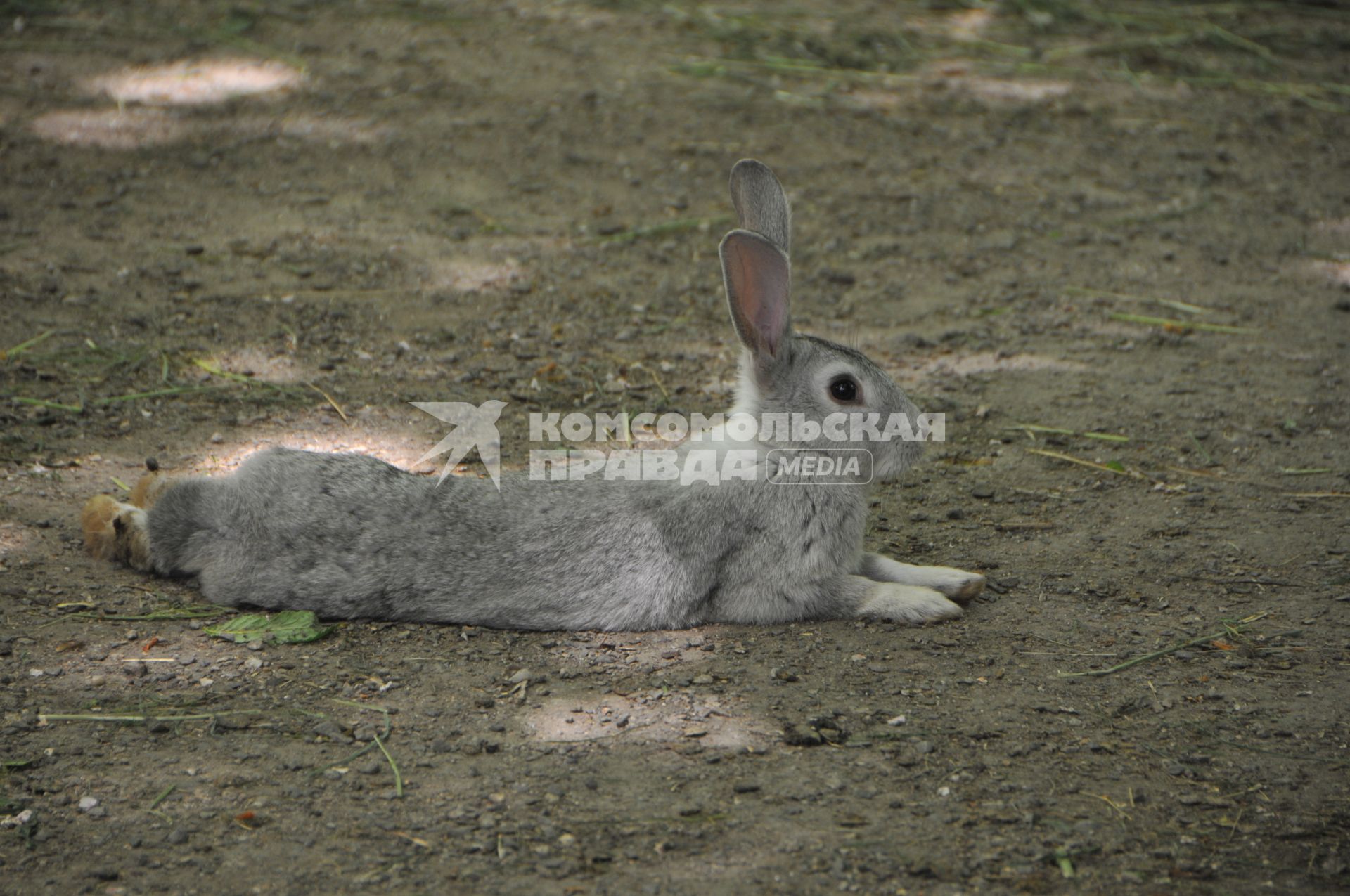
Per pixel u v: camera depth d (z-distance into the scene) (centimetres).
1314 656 1114
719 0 3500
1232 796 914
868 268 2098
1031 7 3475
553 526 1145
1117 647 1127
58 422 1497
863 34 3259
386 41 3064
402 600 1142
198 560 1168
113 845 841
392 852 836
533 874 816
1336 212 2380
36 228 2055
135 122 2531
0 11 3016
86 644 1088
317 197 2270
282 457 1176
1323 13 3531
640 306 1930
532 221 2225
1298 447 1547
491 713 1010
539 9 3359
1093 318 1944
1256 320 1941
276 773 923
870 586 1184
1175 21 3422
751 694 1043
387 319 1844
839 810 886
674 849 842
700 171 2459
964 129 2739
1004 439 1573
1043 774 935
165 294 1870
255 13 3162
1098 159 2614
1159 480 1470
